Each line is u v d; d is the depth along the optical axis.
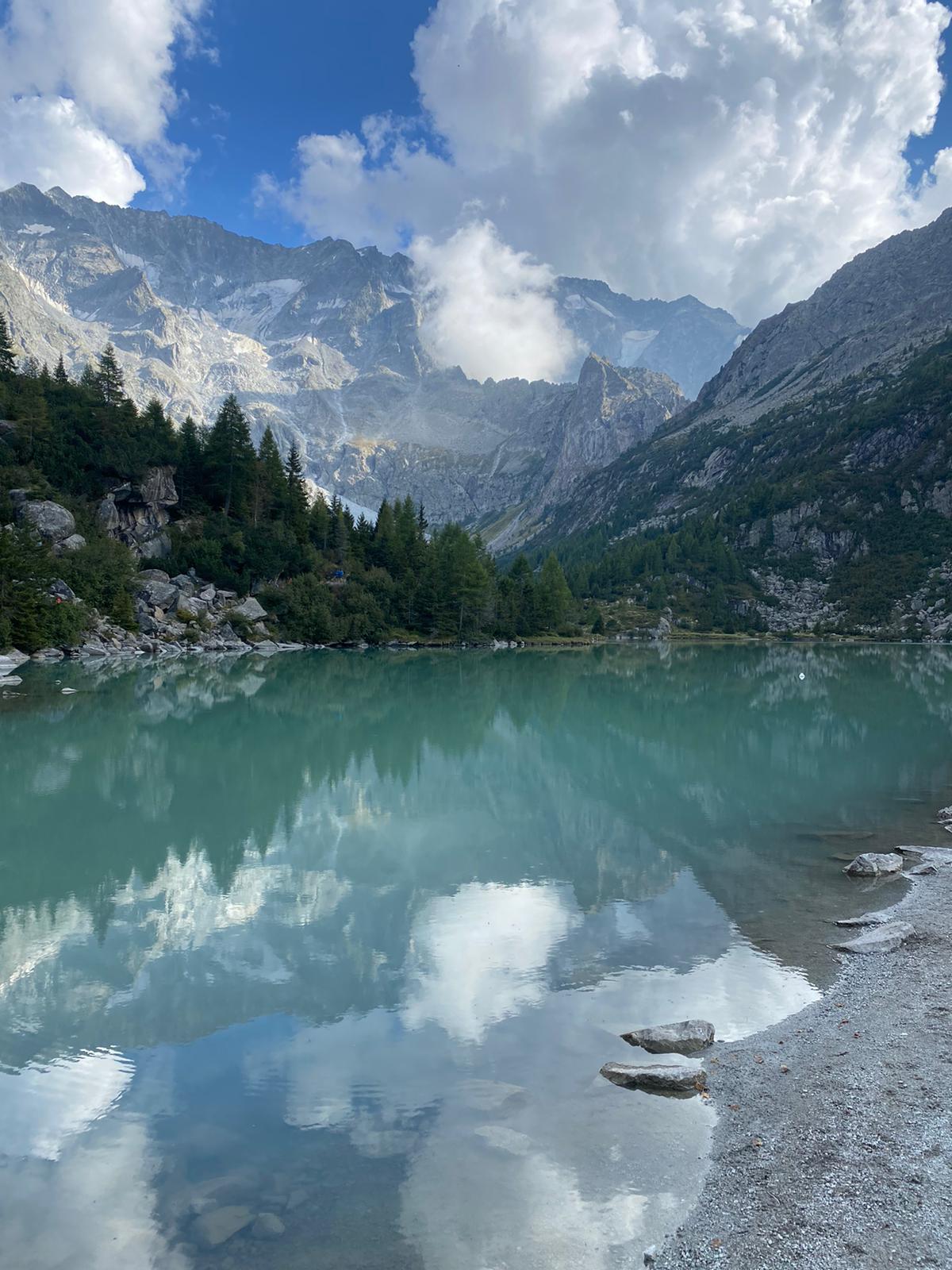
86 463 141.12
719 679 101.19
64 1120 11.98
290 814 32.47
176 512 155.38
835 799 35.16
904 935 18.83
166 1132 11.62
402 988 16.59
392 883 23.77
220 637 131.00
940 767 42.97
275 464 182.25
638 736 53.81
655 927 20.03
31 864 25.56
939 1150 10.55
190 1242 9.34
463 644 170.62
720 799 35.44
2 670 83.00
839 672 115.38
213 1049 14.08
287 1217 9.71
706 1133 11.34
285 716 61.00
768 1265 8.62
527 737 53.34
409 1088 12.69
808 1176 10.15
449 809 33.44
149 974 17.34
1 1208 9.99
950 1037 13.93
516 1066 13.39
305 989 16.58
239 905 21.91
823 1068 13.04
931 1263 8.47
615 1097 12.36
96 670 88.62
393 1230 9.43
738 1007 15.55
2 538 96.75
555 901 22.22
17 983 16.92
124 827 30.23
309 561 163.50
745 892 22.88
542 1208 9.77
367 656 134.50
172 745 47.69
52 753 44.28
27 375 168.38
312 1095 12.54
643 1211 9.66
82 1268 8.91
